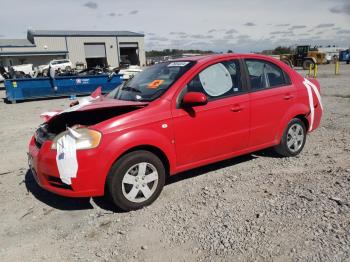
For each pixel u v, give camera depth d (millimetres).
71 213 4141
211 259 3072
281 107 5258
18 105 15992
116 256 3213
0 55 49500
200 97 4082
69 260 3203
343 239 3209
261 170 5133
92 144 3742
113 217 3959
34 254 3340
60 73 19469
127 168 3922
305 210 3793
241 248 3189
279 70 5410
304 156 5676
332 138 6719
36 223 3947
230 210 3926
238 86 4844
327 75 24938
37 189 4926
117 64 61688
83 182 3764
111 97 4906
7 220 4051
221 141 4656
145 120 4000
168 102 4203
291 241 3240
